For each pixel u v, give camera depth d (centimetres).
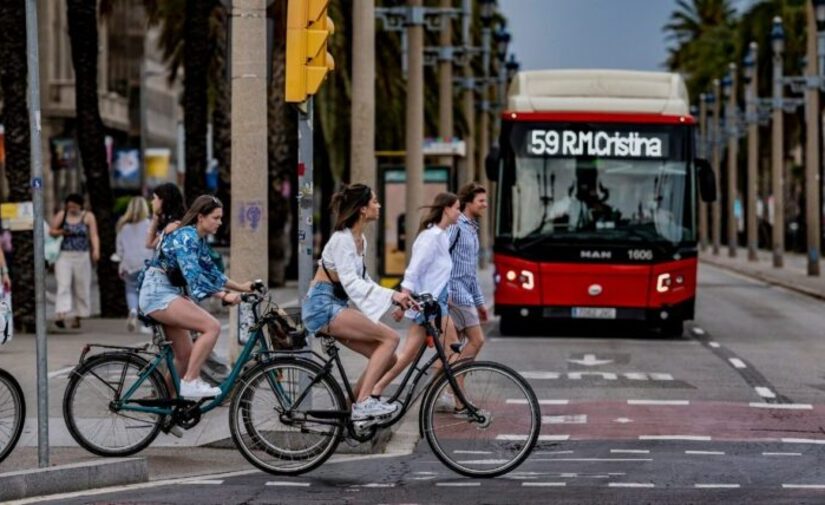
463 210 2456
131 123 11462
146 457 2078
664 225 3972
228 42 2452
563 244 3972
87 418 2031
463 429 1905
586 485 1830
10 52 3803
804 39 12281
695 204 4003
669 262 3962
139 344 3491
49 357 3256
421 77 5503
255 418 1923
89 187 4475
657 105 3997
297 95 2228
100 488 1839
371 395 1928
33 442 2155
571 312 3975
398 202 5681
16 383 1936
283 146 6612
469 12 6938
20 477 1767
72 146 9119
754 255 11975
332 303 1936
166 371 2038
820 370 3266
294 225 7838
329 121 6444
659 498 1727
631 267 3956
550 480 1877
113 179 10169
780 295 6850
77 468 1827
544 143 3997
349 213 1930
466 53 6969
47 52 9550
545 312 3984
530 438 1898
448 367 1909
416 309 1920
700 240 17700
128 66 11388
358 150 4594
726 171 18112
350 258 1920
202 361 2017
